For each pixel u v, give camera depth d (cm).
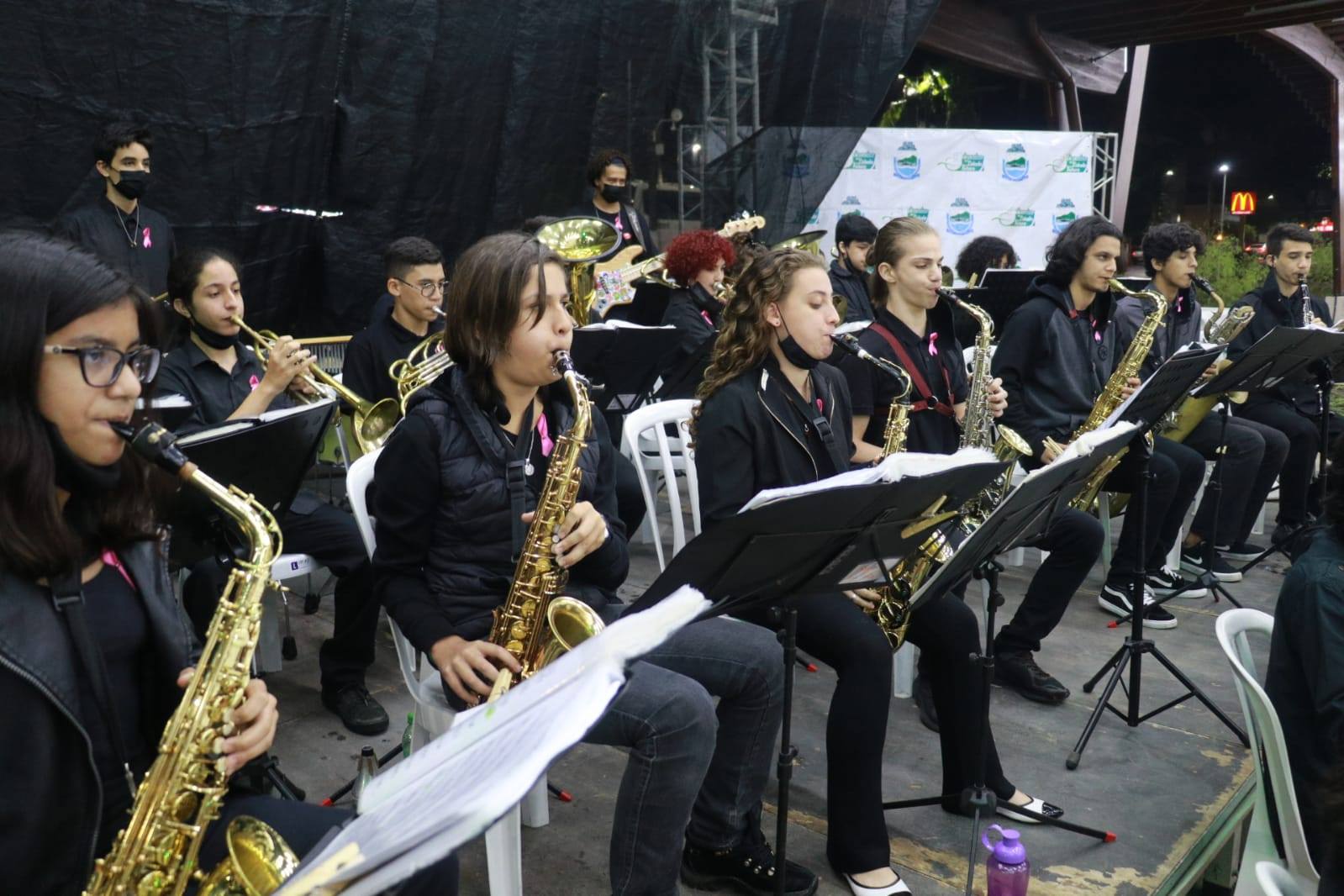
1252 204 1914
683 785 188
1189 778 285
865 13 655
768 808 264
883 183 783
